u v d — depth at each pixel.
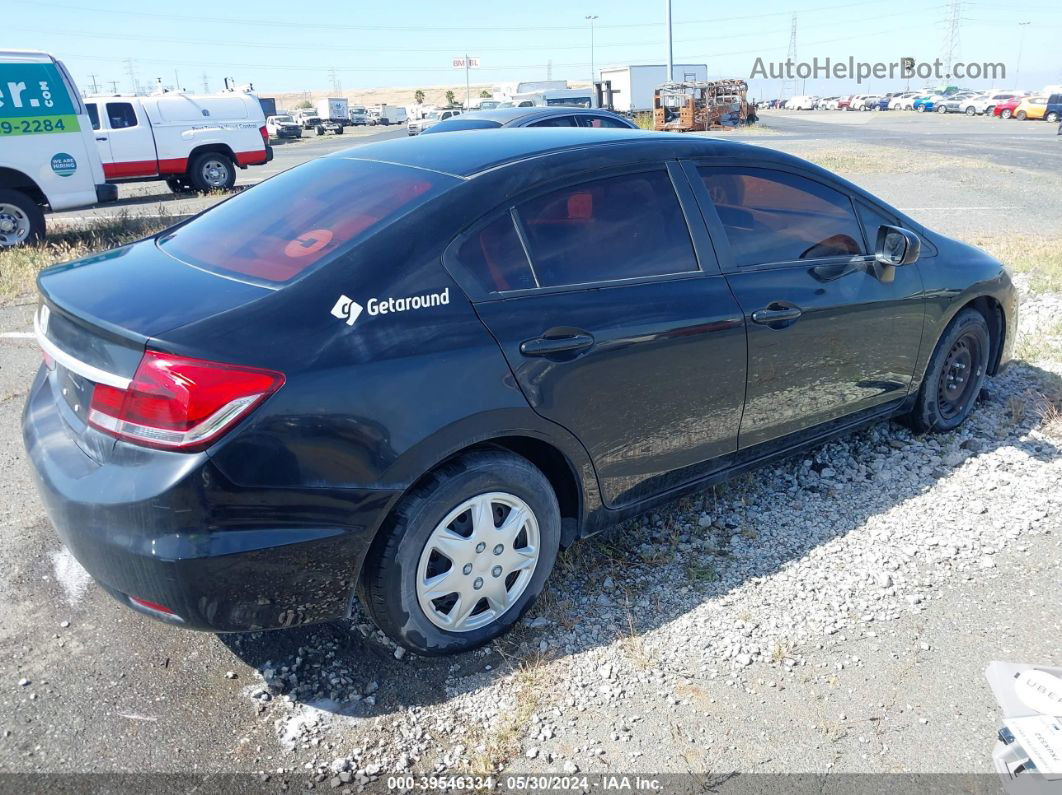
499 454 2.79
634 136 3.37
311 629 3.03
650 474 3.27
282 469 2.34
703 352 3.22
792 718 2.62
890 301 3.92
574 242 2.98
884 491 4.03
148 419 2.28
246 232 3.01
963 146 27.55
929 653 2.90
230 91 18.42
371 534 2.52
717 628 3.03
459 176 2.89
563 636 2.99
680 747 2.50
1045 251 9.00
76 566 3.41
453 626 2.82
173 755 2.46
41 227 10.67
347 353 2.43
